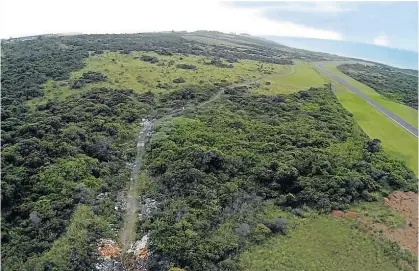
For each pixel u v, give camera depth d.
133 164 63.56
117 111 78.38
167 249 44.34
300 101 88.38
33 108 80.56
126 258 44.94
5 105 80.50
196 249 44.53
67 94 87.62
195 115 77.38
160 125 73.00
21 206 51.06
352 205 55.34
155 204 53.22
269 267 43.75
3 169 55.62
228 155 61.91
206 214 50.12
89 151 63.72
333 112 82.75
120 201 54.56
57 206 50.44
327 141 68.12
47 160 58.19
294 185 57.25
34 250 45.62
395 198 57.41
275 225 49.75
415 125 85.12
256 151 64.19
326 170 59.78
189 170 56.91
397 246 47.62
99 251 45.56
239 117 77.12
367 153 65.69
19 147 59.78
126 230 49.25
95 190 55.06
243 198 54.56
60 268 42.25
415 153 71.06
